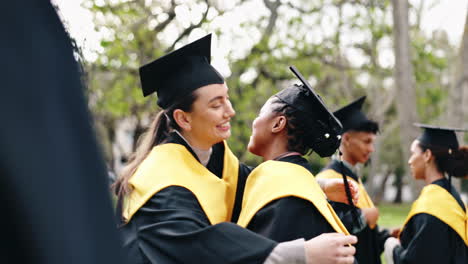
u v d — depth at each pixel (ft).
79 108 1.51
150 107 34.73
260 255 5.31
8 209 1.36
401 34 25.75
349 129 12.37
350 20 39.73
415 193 25.22
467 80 25.16
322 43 39.73
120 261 1.51
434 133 11.94
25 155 1.37
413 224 11.55
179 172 6.28
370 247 11.16
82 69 1.86
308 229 5.86
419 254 10.96
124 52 35.12
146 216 5.96
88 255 1.42
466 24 24.93
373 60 43.39
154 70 6.54
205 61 6.65
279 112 6.79
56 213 1.39
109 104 34.14
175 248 5.54
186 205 5.99
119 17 33.68
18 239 1.36
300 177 6.26
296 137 6.77
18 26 1.42
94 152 1.51
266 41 37.35
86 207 1.45
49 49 1.47
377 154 50.65
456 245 11.01
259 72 38.81
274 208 5.95
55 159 1.41
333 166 12.51
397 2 25.75
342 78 48.83
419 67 39.58
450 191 11.55
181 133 6.83
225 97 6.60
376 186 97.71
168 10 35.81
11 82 1.39
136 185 6.24
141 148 7.08
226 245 5.43
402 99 25.76
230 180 7.15
